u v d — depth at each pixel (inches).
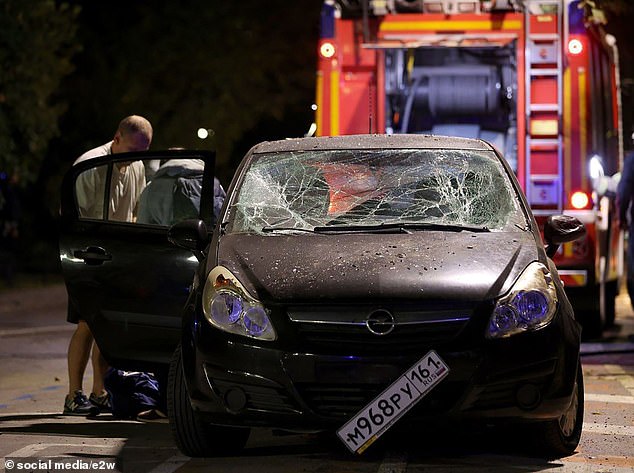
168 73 2381.9
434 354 528.7
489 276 550.9
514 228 613.6
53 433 668.1
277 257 573.0
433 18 1101.1
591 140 1066.7
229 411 545.6
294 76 2422.5
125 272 676.7
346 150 668.1
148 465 574.2
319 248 581.0
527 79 1077.1
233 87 2386.8
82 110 2391.7
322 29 1117.1
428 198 634.8
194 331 559.5
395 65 1136.2
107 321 681.0
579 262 1053.2
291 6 2409.0
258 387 540.4
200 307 563.2
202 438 580.7
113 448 618.5
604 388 818.8
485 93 1133.7
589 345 1044.5
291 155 666.2
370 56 1115.3
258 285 553.6
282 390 537.0
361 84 1117.7
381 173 647.8
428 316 535.5
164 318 668.7
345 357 530.6
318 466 563.5
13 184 2054.6
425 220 621.9
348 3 1115.9
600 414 715.4
